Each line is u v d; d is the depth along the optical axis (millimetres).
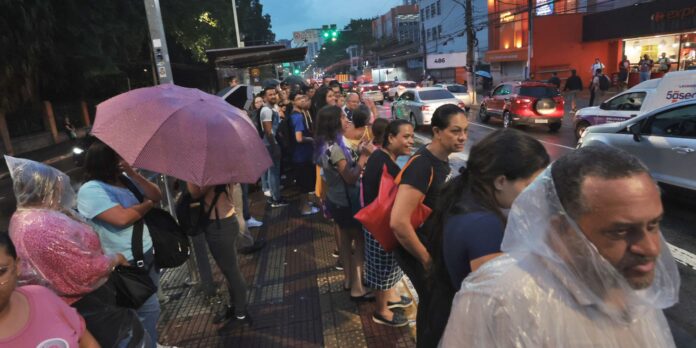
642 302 841
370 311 3461
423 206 2076
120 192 2527
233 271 3258
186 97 2666
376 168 2953
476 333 925
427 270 1971
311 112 7062
